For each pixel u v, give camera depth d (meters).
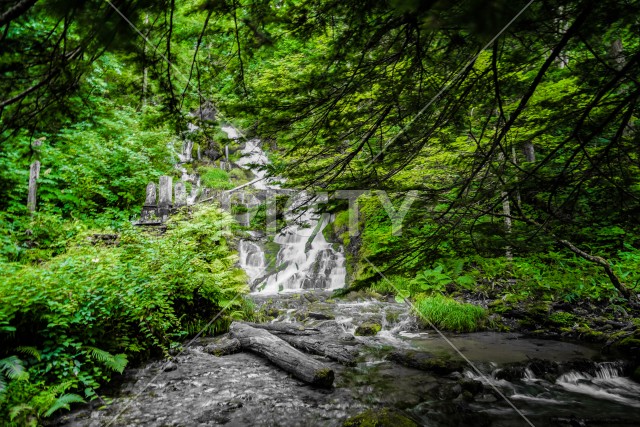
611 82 2.02
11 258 6.38
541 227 2.93
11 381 3.64
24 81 2.00
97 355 4.30
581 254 3.90
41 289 4.21
